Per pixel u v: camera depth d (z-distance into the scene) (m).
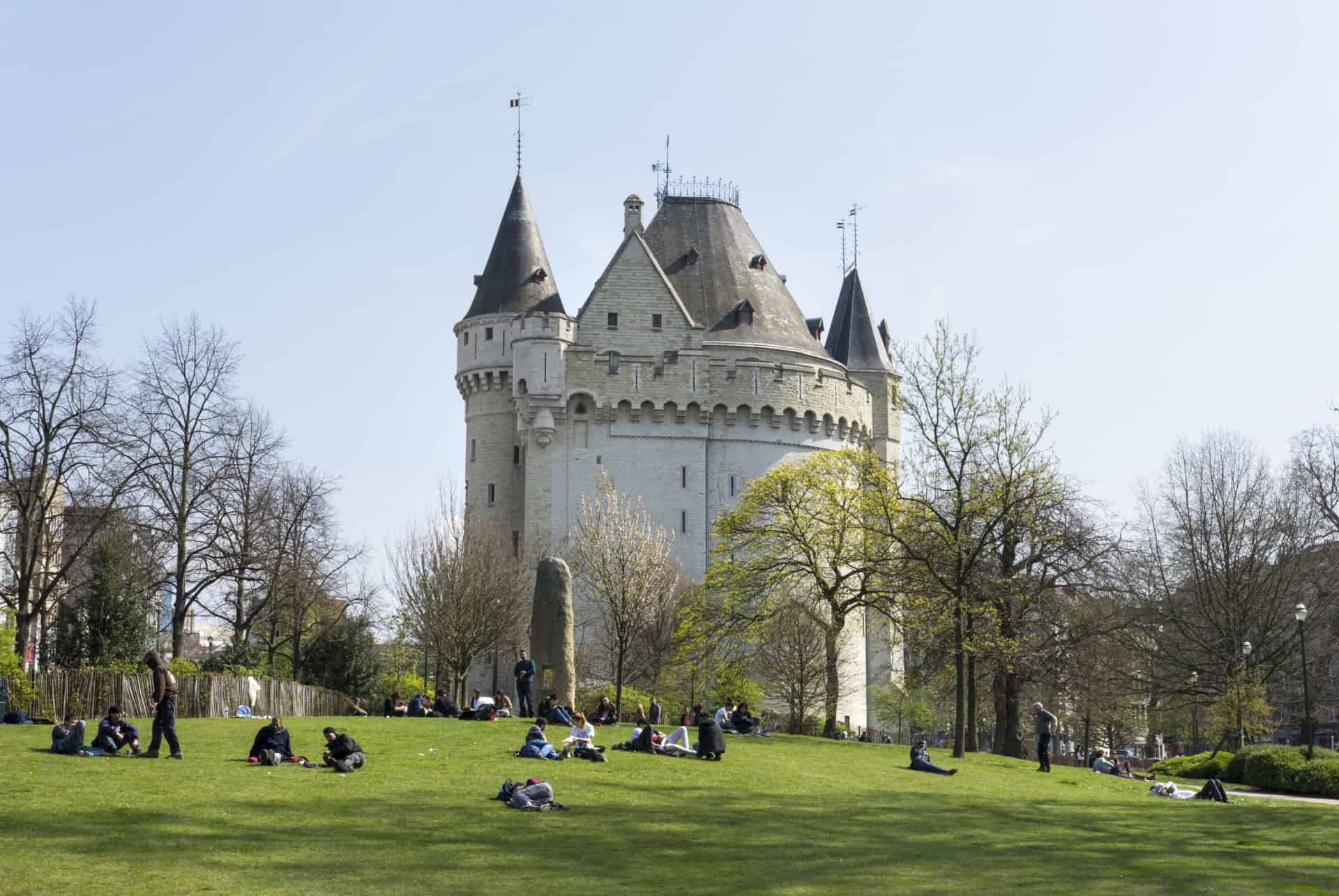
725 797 27.83
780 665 73.50
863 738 82.25
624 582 69.62
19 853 18.70
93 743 30.34
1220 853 23.36
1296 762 45.38
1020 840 24.02
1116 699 71.81
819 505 64.88
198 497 59.16
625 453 95.12
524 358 95.31
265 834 20.84
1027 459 50.19
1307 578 69.12
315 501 72.19
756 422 96.88
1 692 39.34
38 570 61.97
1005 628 54.47
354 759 28.47
